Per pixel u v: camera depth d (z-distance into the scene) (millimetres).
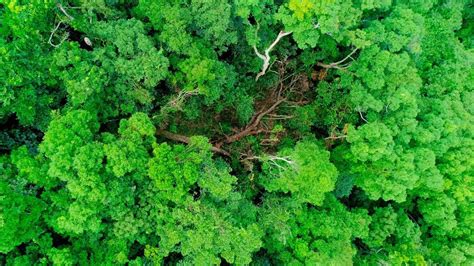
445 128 18781
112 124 16953
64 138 12641
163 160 13742
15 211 12461
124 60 14898
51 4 14312
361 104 18328
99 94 15328
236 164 19500
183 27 15227
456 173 19547
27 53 14086
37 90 14875
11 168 14180
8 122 16375
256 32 16500
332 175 16031
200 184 14695
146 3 15906
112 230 14688
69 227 12734
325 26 15227
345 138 19703
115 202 13805
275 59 18719
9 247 12367
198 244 14188
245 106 19094
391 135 17562
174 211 14484
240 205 16906
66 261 13367
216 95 16922
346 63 19906
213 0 15391
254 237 15016
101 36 15266
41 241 13852
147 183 14734
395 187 17656
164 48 16250
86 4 14906
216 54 16875
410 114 18109
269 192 18656
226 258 14695
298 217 18094
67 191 13852
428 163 17891
